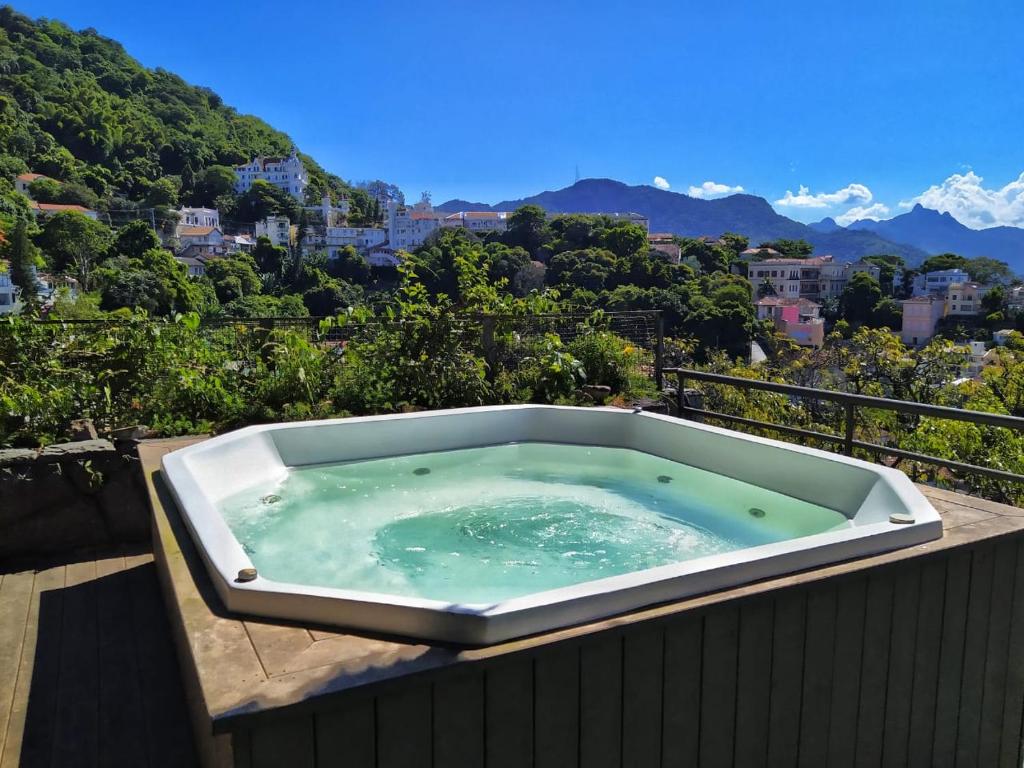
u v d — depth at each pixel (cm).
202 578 179
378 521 307
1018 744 220
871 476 273
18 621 241
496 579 252
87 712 189
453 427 397
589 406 462
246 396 427
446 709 132
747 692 165
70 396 354
